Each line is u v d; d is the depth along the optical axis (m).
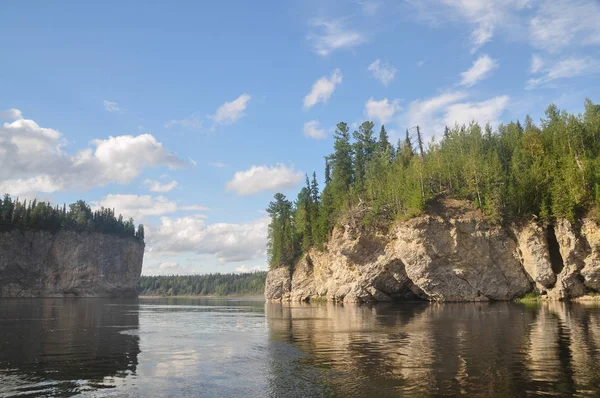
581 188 55.78
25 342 27.28
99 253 194.88
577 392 12.85
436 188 70.19
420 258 63.50
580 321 30.75
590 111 79.25
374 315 44.75
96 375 17.30
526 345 21.02
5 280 161.62
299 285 102.75
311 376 16.33
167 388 15.03
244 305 96.50
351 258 76.81
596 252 52.81
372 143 96.25
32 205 181.00
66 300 132.00
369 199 82.81
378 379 15.29
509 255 60.19
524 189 61.44
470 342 22.66
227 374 17.23
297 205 113.38
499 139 79.88
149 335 31.56
